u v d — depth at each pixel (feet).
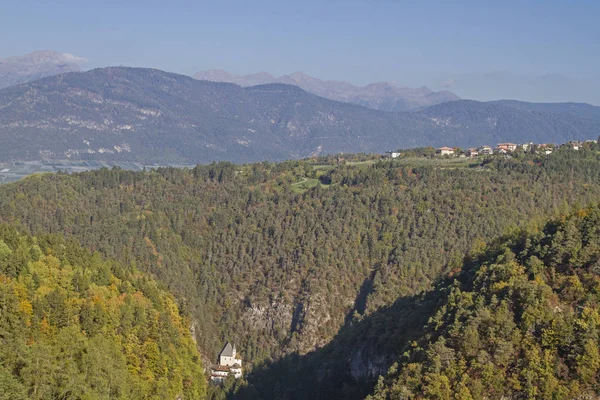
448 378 350.84
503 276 396.78
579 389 325.83
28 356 347.77
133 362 429.79
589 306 350.64
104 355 385.09
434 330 396.98
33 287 430.61
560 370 333.62
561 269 384.68
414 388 356.79
